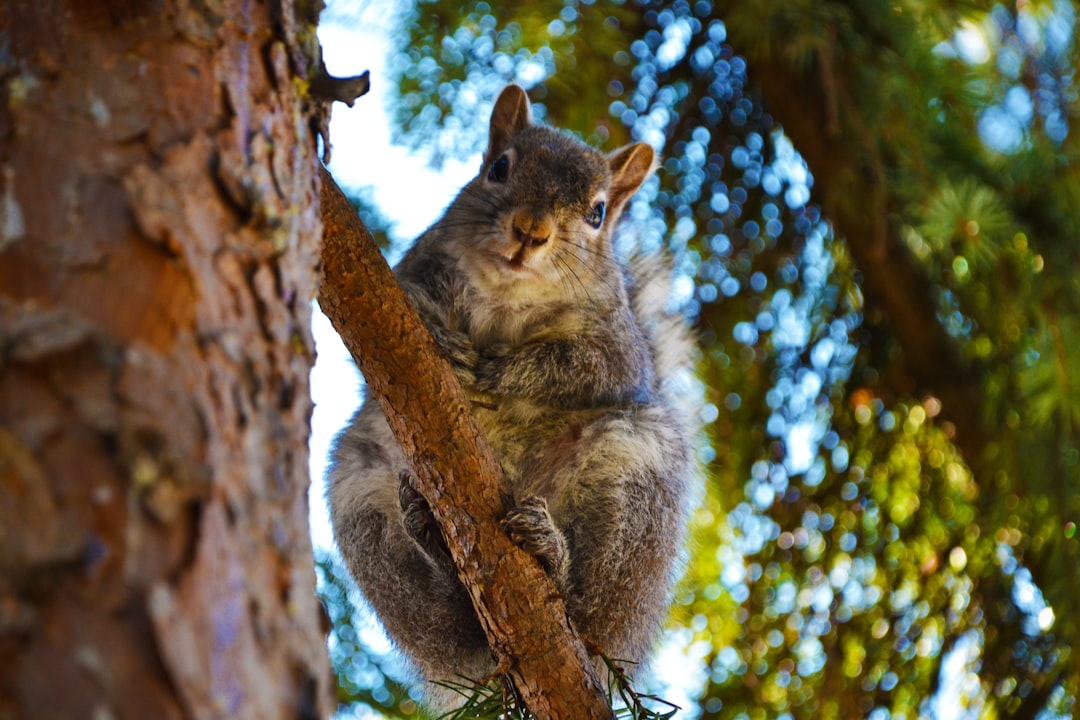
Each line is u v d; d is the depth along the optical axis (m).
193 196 3.46
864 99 9.30
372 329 5.81
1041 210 9.20
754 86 10.47
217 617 2.88
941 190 9.04
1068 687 8.84
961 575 9.91
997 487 9.48
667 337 10.19
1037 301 9.08
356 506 8.41
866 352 10.58
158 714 2.63
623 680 6.46
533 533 6.32
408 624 8.37
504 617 6.13
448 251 9.17
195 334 3.21
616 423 8.66
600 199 9.52
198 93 3.65
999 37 10.01
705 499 10.42
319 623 3.39
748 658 10.13
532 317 9.19
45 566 2.63
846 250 10.41
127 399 2.93
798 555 10.31
